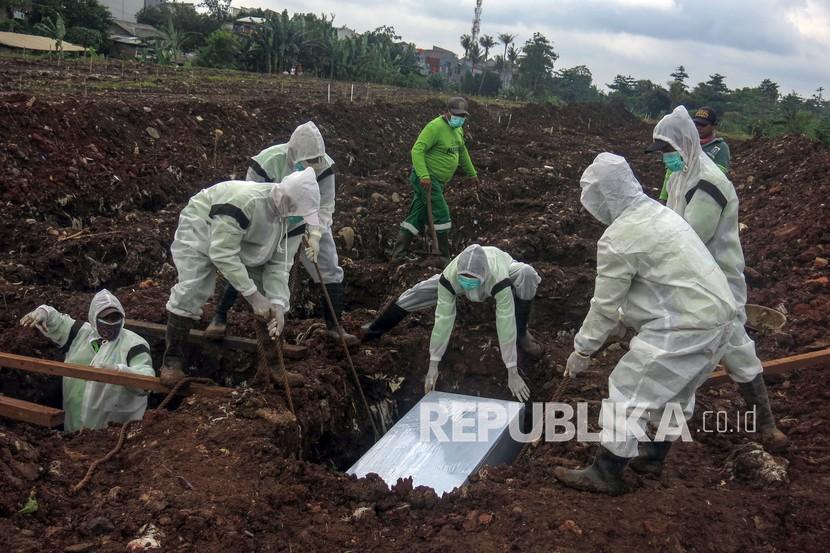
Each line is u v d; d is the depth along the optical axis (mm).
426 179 8203
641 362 3832
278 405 4934
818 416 5035
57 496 3807
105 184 9102
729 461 4574
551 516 3834
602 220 4105
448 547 3643
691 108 45094
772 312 6906
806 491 4211
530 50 55938
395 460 4703
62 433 4617
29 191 8242
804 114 24453
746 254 9008
